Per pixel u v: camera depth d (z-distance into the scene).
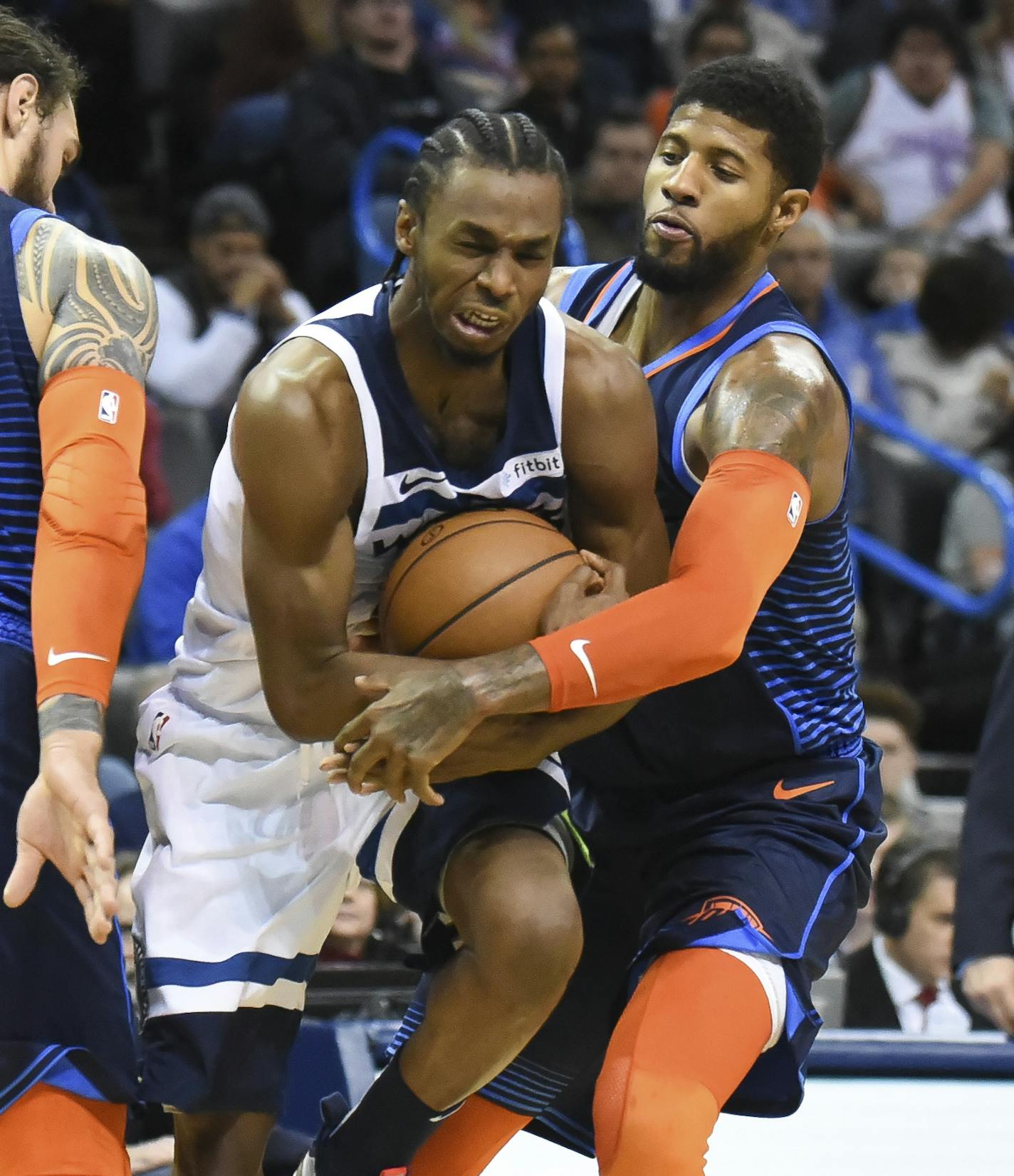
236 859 8.13
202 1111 7.97
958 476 21.77
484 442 7.53
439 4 29.09
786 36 29.94
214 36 27.55
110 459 7.24
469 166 6.92
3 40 7.84
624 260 9.39
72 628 7.05
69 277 7.45
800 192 8.73
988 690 20.52
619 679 7.25
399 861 8.11
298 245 23.73
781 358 8.32
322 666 7.34
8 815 7.23
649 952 8.30
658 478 8.62
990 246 22.81
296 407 7.14
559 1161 10.64
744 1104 8.45
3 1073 7.13
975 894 10.83
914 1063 11.98
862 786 8.86
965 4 32.50
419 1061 7.72
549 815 7.83
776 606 8.64
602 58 28.42
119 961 7.52
